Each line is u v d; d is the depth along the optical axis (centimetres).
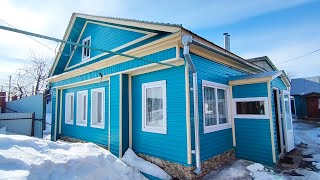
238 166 555
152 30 570
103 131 732
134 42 622
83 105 907
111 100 670
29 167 313
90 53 855
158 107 568
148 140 580
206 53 573
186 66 486
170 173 508
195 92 461
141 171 518
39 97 1374
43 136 1259
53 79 1049
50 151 407
